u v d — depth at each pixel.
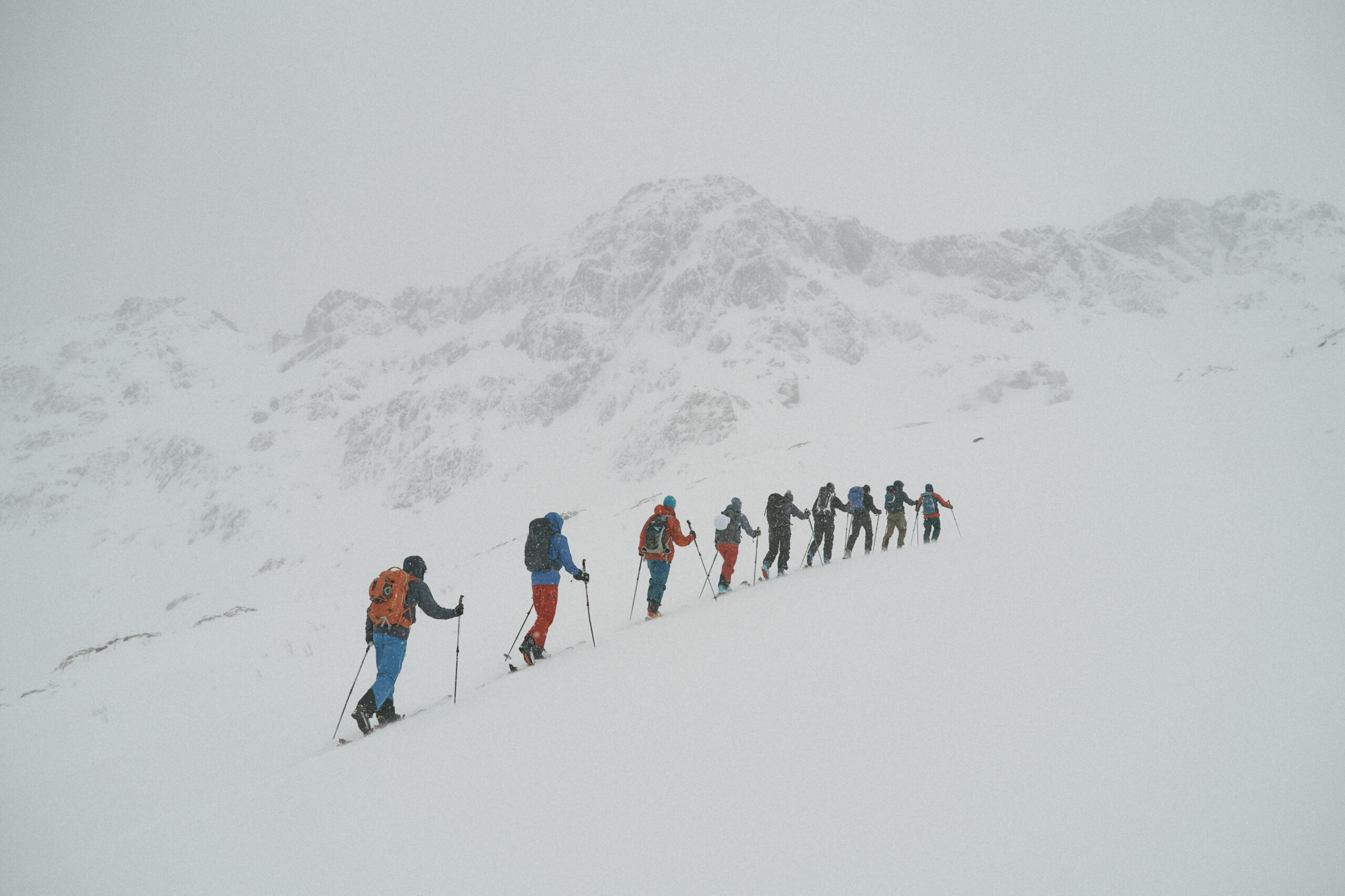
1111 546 7.51
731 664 5.70
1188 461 20.78
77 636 93.50
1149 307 160.62
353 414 163.12
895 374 140.00
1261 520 7.46
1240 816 2.54
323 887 3.42
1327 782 2.61
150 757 9.55
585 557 19.50
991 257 190.50
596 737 4.70
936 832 2.83
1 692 16.91
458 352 180.50
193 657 16.30
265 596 96.31
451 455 133.75
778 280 167.50
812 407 123.00
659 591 10.30
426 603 7.73
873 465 27.28
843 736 3.92
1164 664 4.06
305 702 10.93
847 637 5.84
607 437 131.00
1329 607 4.44
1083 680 4.06
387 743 6.04
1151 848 2.47
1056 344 149.75
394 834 3.90
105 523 129.62
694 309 160.88
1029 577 6.77
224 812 5.00
